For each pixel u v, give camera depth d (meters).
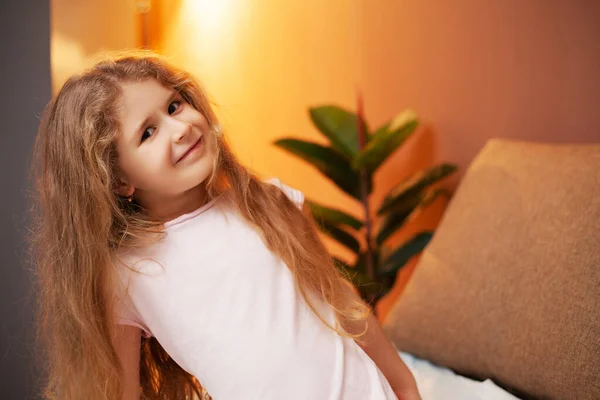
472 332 1.36
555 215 1.29
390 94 2.15
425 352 1.46
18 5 1.53
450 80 2.04
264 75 2.28
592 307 1.15
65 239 0.96
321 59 2.22
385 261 2.03
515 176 1.43
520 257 1.32
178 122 0.93
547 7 1.84
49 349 1.05
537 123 1.90
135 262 0.96
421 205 2.01
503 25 1.92
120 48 1.95
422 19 2.06
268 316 0.94
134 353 1.01
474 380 1.37
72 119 0.93
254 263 0.97
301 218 1.11
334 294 1.05
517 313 1.29
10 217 1.55
